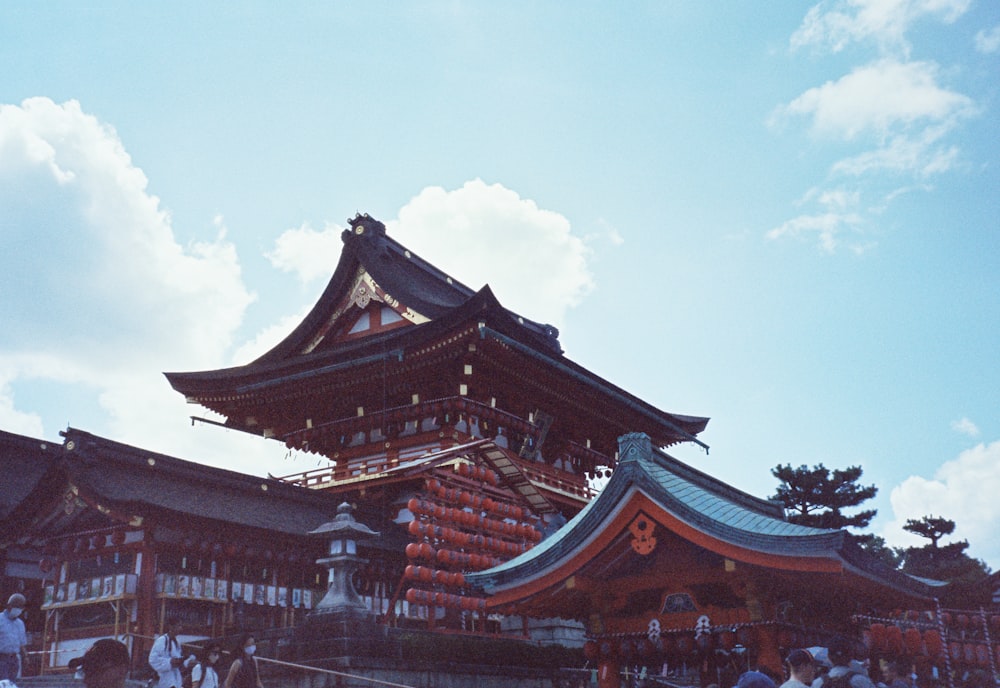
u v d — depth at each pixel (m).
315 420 54.38
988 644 31.58
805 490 66.88
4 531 35.38
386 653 27.23
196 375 53.78
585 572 20.45
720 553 18.69
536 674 34.00
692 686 38.62
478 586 21.45
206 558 34.50
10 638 19.12
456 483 41.91
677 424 64.25
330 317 56.03
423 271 61.59
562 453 60.25
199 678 19.08
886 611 25.86
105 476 34.06
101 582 32.69
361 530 28.42
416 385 50.97
